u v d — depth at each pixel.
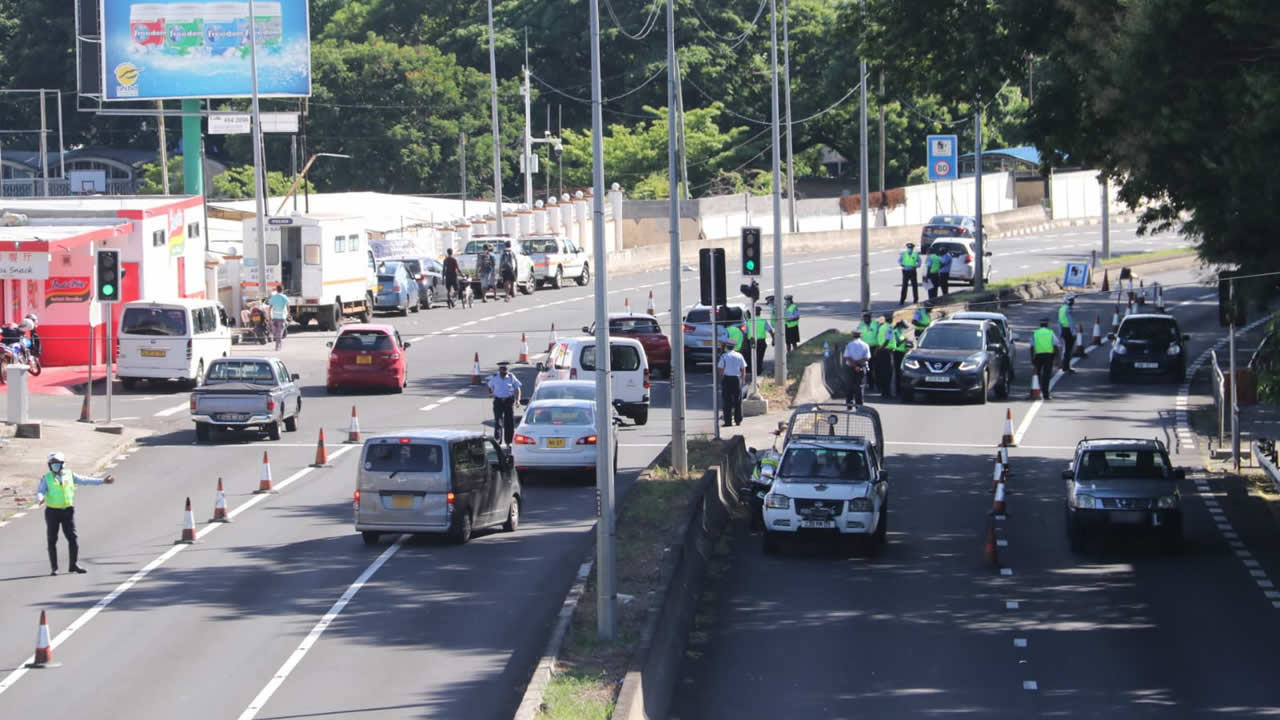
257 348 93.25
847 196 174.50
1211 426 69.56
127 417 70.06
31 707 30.44
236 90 126.12
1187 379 85.50
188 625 36.91
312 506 51.81
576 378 69.81
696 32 195.50
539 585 40.66
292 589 40.44
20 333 79.81
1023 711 31.34
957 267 120.19
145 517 50.06
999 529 49.91
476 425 67.19
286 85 126.69
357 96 190.00
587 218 150.00
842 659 35.31
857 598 40.97
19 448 59.97
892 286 127.94
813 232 160.38
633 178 189.12
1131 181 44.12
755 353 72.69
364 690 31.56
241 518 49.91
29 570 42.91
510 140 194.62
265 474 54.31
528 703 28.14
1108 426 70.12
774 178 77.81
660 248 150.00
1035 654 35.59
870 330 79.56
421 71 190.00
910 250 112.56
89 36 127.81
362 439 64.56
